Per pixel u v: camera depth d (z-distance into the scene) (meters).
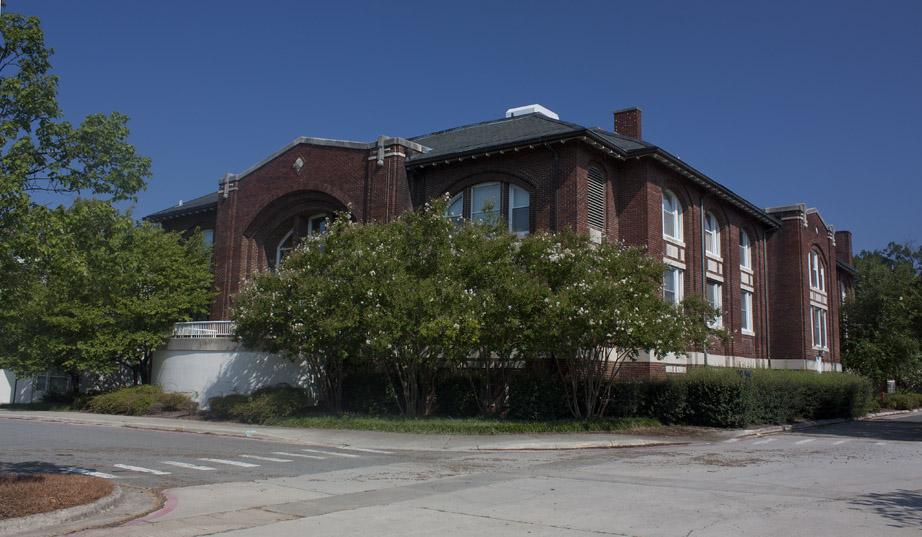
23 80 9.77
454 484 12.20
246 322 24.39
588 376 22.48
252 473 13.55
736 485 11.91
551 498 10.74
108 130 10.30
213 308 32.91
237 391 28.50
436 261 22.02
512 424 20.70
